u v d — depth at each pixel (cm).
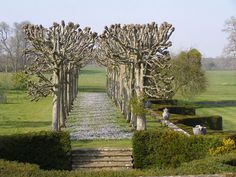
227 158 1455
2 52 11106
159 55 3002
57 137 2022
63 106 3269
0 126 3481
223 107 5675
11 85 7138
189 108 4091
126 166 2088
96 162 2117
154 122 3319
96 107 5034
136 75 2911
